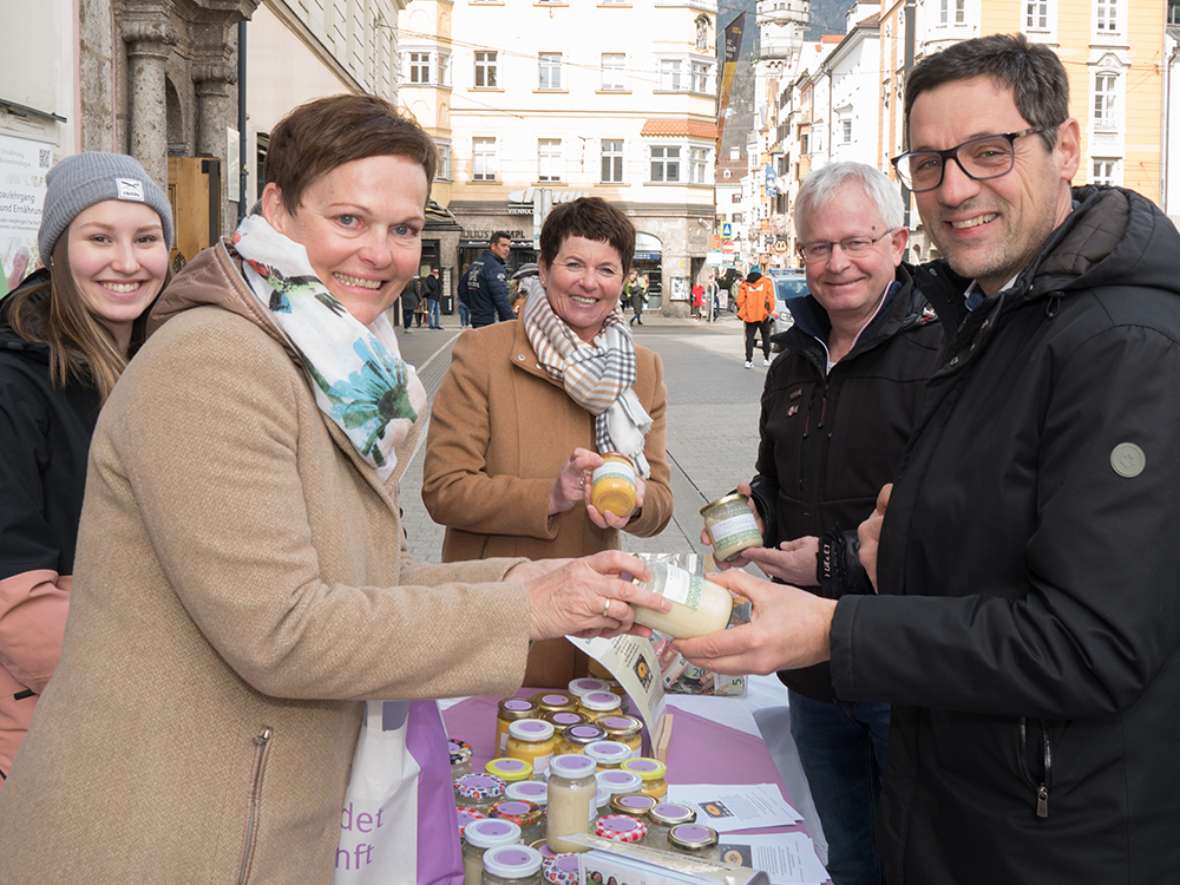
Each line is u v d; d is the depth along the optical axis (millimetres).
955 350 1873
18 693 2320
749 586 1839
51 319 2502
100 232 2607
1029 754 1674
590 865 1804
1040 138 1816
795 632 1770
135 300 2713
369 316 1755
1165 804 1642
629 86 45938
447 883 1873
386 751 1777
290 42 17047
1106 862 1631
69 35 8102
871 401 2916
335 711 1674
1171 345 1581
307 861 1643
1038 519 1658
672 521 8070
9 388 2355
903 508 1871
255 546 1477
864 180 2883
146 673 1539
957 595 1768
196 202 11500
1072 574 1557
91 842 1503
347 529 1673
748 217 89688
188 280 1610
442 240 46250
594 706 2543
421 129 1739
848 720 3115
